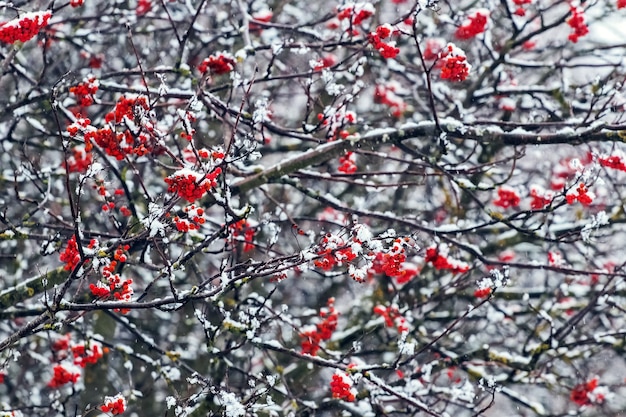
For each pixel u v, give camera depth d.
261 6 10.48
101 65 9.92
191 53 10.14
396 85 10.98
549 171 10.88
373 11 7.01
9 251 10.28
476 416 6.38
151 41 10.84
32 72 10.37
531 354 8.60
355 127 9.62
